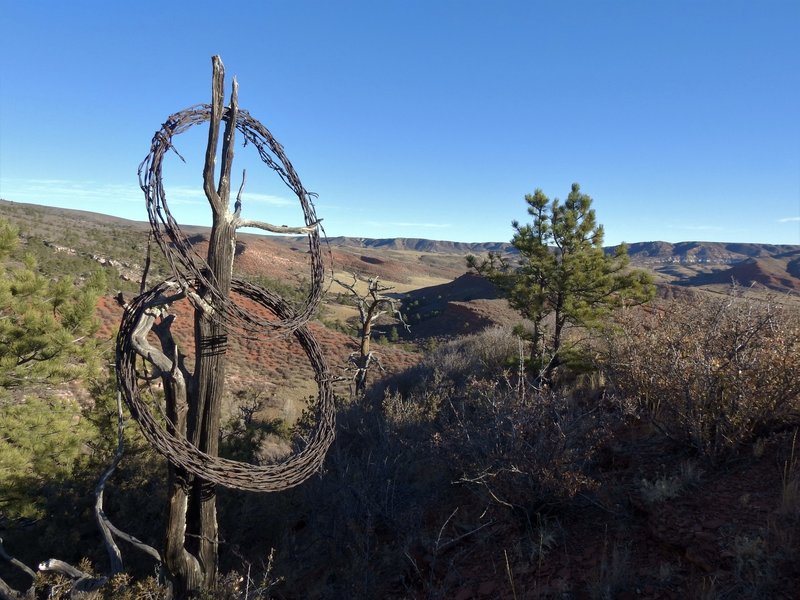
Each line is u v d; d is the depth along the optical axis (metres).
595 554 4.09
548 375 9.49
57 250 63.22
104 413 9.34
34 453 8.53
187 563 3.71
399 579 4.89
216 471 3.48
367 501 5.83
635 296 9.70
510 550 4.57
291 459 3.97
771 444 4.56
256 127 3.93
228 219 3.61
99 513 3.92
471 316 55.12
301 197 4.14
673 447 5.20
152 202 3.17
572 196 10.46
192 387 3.64
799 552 3.13
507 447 5.05
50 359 9.03
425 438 7.67
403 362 38.53
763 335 4.80
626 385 5.84
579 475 4.56
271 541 6.90
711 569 3.35
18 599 3.75
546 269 10.33
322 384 4.32
